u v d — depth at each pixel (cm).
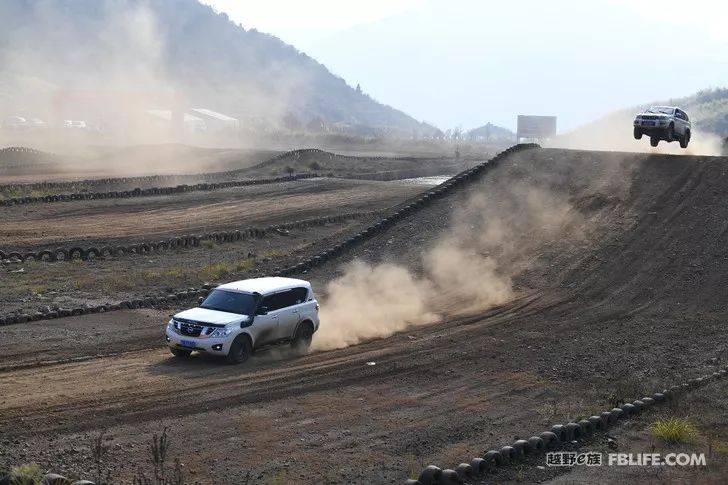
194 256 3659
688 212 3578
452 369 2003
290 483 1237
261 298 2025
